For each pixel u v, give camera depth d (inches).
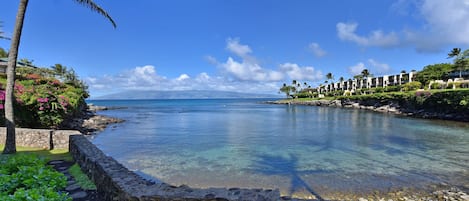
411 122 1160.8
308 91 5497.1
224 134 773.9
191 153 498.0
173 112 1998.0
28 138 418.3
